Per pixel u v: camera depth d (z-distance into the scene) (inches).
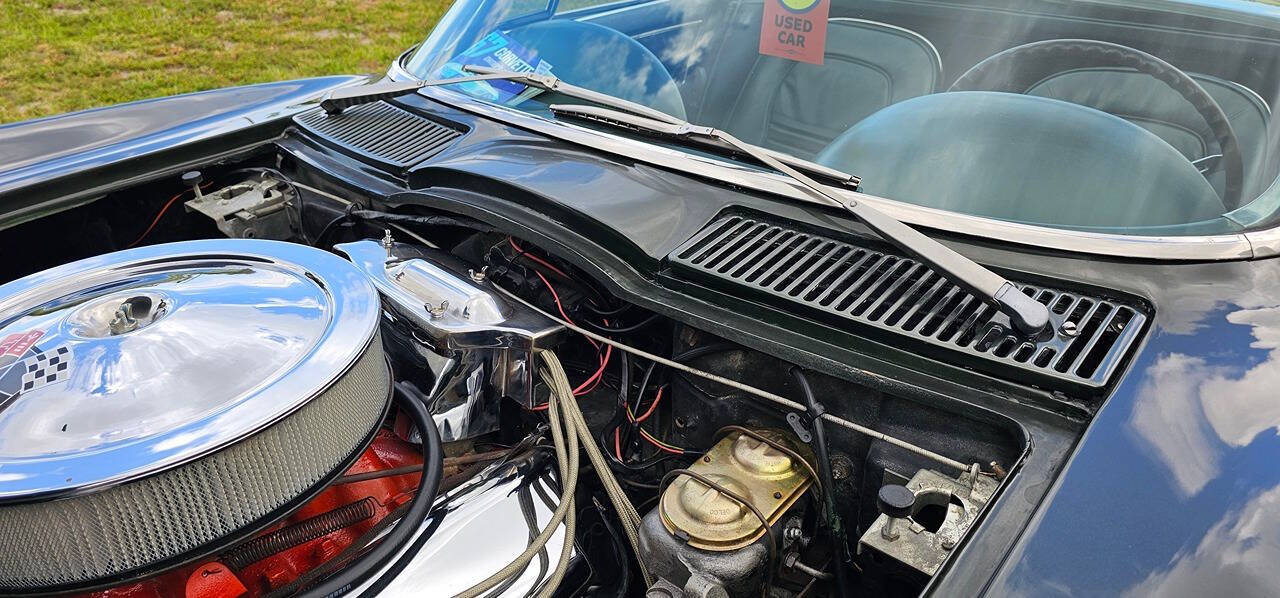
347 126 90.0
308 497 46.0
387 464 59.4
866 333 56.4
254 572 52.1
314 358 47.0
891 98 79.0
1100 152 69.1
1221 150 72.6
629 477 66.1
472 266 72.9
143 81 282.5
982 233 64.6
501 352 62.1
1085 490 45.6
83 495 39.4
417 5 374.0
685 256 63.4
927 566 48.0
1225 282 59.8
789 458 59.1
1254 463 46.8
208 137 90.6
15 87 274.5
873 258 62.7
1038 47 79.2
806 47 82.3
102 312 50.2
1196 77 75.6
